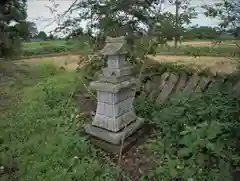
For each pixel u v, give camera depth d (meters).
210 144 1.80
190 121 2.30
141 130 2.67
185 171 1.76
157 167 1.94
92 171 1.86
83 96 3.76
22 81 5.12
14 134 2.54
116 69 2.35
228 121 2.11
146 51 3.39
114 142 2.30
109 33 3.55
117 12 3.44
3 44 5.55
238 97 2.40
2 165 2.03
